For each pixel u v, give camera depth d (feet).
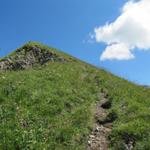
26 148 62.49
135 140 70.85
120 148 68.85
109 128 78.84
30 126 70.90
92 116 85.25
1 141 63.41
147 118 80.23
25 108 78.33
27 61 211.41
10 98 83.30
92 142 71.10
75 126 74.64
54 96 87.92
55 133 69.82
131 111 86.48
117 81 140.97
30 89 89.40
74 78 123.34
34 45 226.38
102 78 136.87
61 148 65.92
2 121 71.46
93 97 104.27
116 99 98.48
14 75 111.24
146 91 127.85
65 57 211.00
